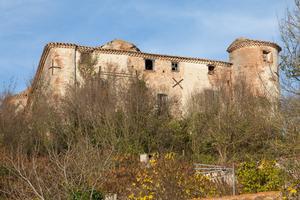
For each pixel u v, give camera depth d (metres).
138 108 27.39
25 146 22.16
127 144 23.19
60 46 32.16
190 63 35.50
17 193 13.38
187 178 14.14
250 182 14.33
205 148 26.09
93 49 32.81
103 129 23.58
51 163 14.73
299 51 12.10
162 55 34.56
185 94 34.50
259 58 35.94
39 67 35.56
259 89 32.88
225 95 31.22
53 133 24.12
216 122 26.30
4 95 27.89
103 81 30.88
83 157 12.59
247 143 24.78
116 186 15.03
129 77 32.28
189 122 28.48
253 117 24.55
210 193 13.95
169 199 13.15
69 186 11.52
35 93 29.17
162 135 26.19
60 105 27.42
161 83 33.97
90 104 26.23
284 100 12.17
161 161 15.46
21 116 25.53
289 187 11.13
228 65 36.84
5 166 15.11
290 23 12.29
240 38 37.97
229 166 16.61
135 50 36.81
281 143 12.22
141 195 13.38
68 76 31.75
